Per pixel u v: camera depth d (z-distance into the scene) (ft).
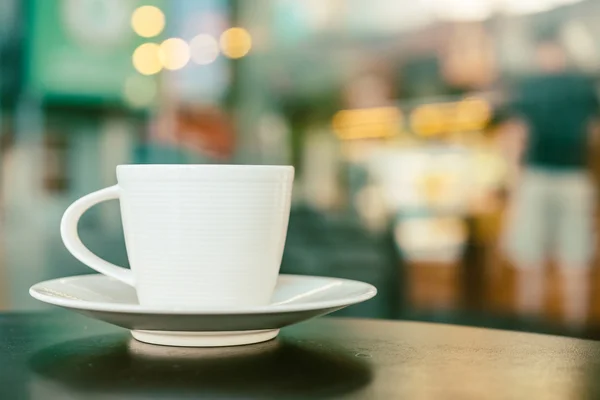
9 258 8.79
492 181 9.64
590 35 9.66
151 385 1.13
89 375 1.19
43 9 9.48
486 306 9.39
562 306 9.30
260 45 10.06
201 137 10.04
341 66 10.01
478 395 1.07
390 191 9.78
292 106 10.09
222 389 1.10
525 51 9.78
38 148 9.49
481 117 9.80
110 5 9.66
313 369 1.24
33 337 1.55
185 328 1.34
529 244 9.46
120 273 1.56
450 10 9.83
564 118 9.70
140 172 1.45
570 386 1.13
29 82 9.49
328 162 10.00
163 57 9.87
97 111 9.69
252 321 1.30
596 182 9.57
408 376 1.20
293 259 9.46
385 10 9.90
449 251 9.53
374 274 9.46
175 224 1.44
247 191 1.44
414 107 9.88
